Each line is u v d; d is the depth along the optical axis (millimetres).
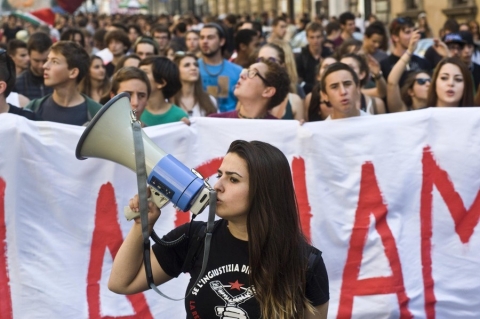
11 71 4207
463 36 7844
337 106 4367
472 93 5016
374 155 4055
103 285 3760
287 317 2535
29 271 3619
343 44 7621
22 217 3617
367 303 4027
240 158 2523
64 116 4695
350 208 4055
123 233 3793
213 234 2615
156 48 7875
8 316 3586
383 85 6520
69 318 3682
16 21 16484
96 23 23188
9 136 3572
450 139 4086
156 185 2445
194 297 2598
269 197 2504
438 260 4117
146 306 3812
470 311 4145
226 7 47156
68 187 3701
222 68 7266
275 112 5645
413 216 4109
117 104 2486
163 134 3904
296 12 33500
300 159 4047
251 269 2514
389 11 24547
